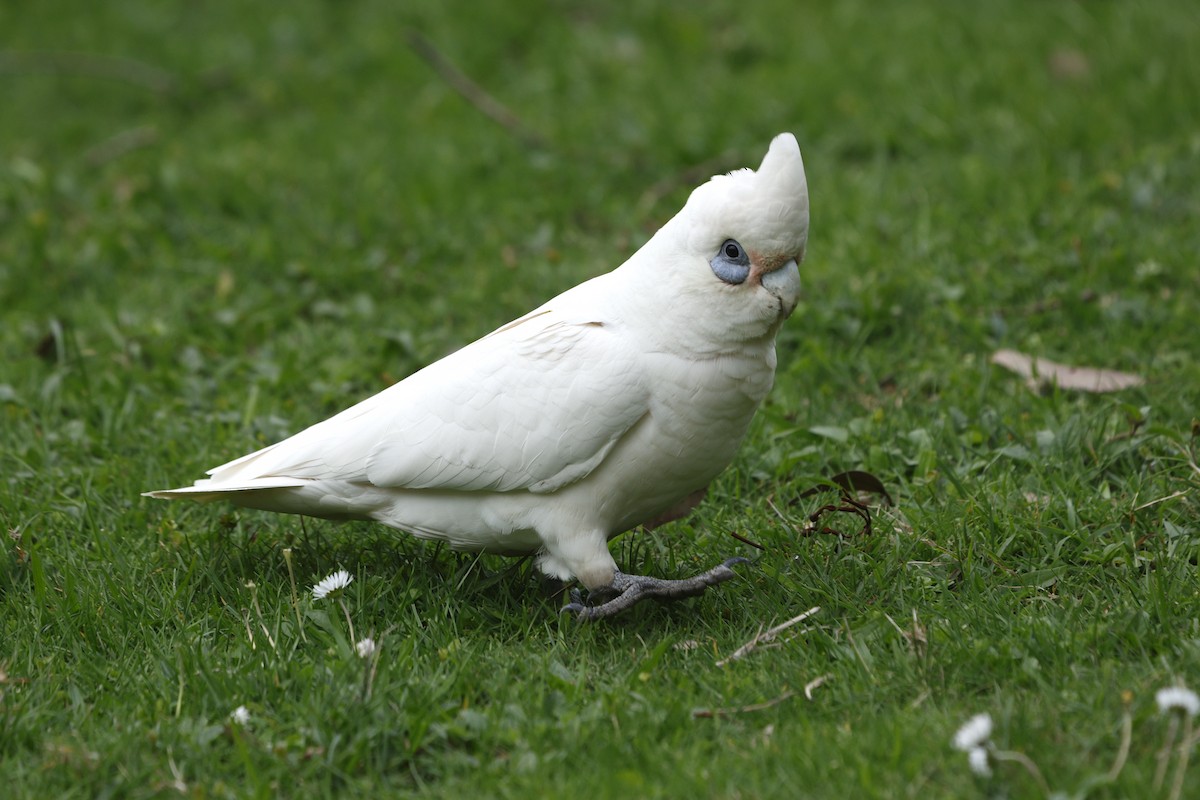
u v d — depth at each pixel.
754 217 6.70
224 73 19.09
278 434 9.98
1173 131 14.34
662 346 7.04
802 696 6.66
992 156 14.23
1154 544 7.86
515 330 7.46
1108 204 13.05
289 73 18.84
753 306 6.88
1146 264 11.43
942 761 5.95
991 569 7.84
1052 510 8.23
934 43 17.17
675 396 7.05
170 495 7.61
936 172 14.05
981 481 8.74
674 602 7.75
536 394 7.12
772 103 16.00
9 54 19.55
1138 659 6.80
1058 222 12.45
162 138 17.47
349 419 7.54
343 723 6.46
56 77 19.73
